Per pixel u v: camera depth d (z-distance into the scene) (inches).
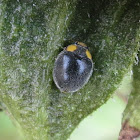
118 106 2.2
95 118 2.2
